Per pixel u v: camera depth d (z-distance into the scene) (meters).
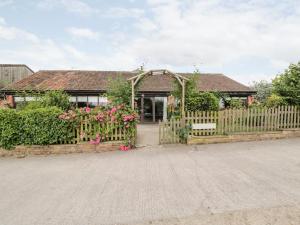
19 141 8.39
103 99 19.11
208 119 9.59
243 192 4.55
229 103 17.00
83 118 8.74
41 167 6.85
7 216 3.89
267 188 4.72
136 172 6.06
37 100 12.62
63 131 8.49
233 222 3.45
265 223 3.40
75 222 3.63
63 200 4.45
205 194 4.51
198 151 8.23
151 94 19.66
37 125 8.33
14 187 5.25
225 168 6.18
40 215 3.89
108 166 6.73
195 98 11.56
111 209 4.02
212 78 23.77
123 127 9.02
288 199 4.18
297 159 6.89
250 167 6.20
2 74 31.98
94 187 5.09
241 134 9.61
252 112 9.90
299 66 11.53
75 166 6.84
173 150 8.52
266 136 9.80
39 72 23.41
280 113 10.17
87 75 22.44
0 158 8.07
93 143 8.64
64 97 12.83
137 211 3.91
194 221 3.52
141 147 9.16
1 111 8.22
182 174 5.79
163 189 4.84
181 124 9.52
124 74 23.12
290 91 11.33
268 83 30.20
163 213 3.81
